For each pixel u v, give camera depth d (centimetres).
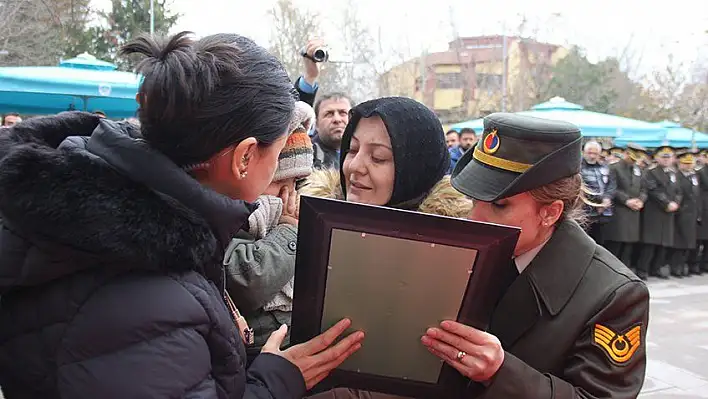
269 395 102
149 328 82
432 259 104
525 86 2750
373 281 107
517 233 101
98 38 1340
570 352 121
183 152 91
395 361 117
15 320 87
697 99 2412
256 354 151
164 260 83
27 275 83
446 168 160
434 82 3108
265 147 98
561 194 123
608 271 122
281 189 170
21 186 79
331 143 354
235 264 150
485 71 3016
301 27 2130
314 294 110
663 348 488
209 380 87
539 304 123
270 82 95
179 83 86
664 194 752
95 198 80
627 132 1058
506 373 110
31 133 101
